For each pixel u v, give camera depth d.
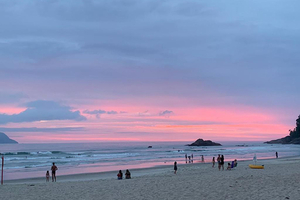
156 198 12.72
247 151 115.62
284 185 13.74
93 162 60.62
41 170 45.75
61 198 14.32
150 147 188.88
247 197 11.51
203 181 17.16
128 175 26.69
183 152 111.31
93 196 14.40
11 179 33.69
